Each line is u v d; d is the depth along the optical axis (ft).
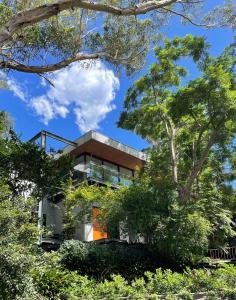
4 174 37.22
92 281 29.35
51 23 34.27
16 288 22.04
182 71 58.65
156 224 45.83
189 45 56.24
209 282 29.99
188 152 59.98
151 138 63.21
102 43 36.06
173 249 42.75
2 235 23.91
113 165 77.66
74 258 40.09
